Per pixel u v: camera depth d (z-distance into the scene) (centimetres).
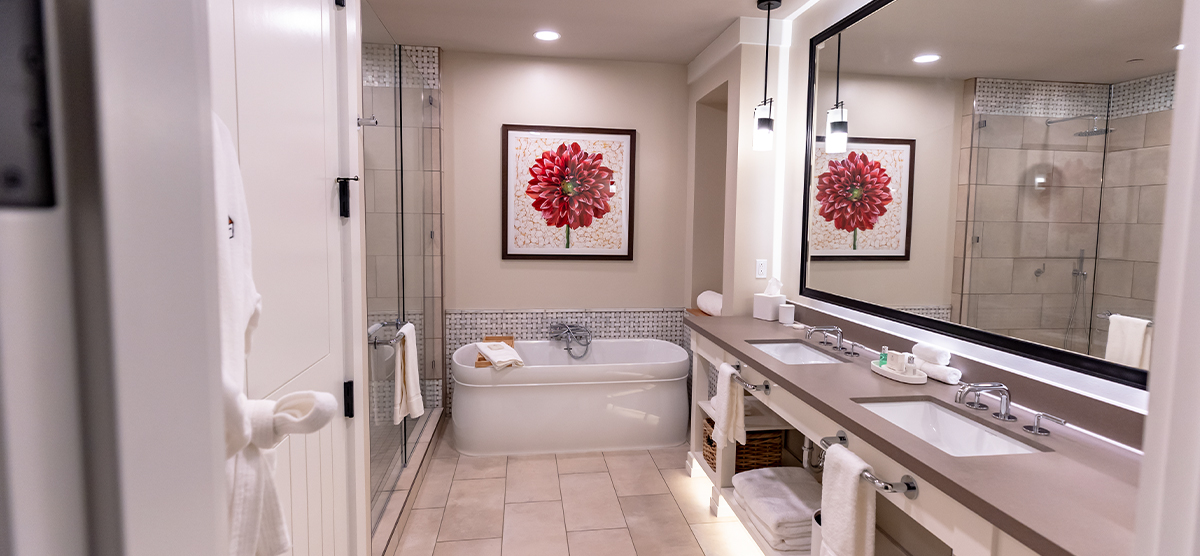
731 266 328
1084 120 156
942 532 127
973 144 195
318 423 77
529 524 270
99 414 17
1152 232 138
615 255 413
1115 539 97
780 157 323
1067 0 161
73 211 16
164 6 19
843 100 267
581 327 408
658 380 360
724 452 268
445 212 395
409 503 275
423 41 365
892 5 234
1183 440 30
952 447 170
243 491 79
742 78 314
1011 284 179
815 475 258
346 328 172
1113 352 147
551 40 360
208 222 22
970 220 196
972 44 194
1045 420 158
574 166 402
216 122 81
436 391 391
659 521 274
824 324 276
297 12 135
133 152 18
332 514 161
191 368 21
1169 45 134
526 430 348
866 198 251
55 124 16
